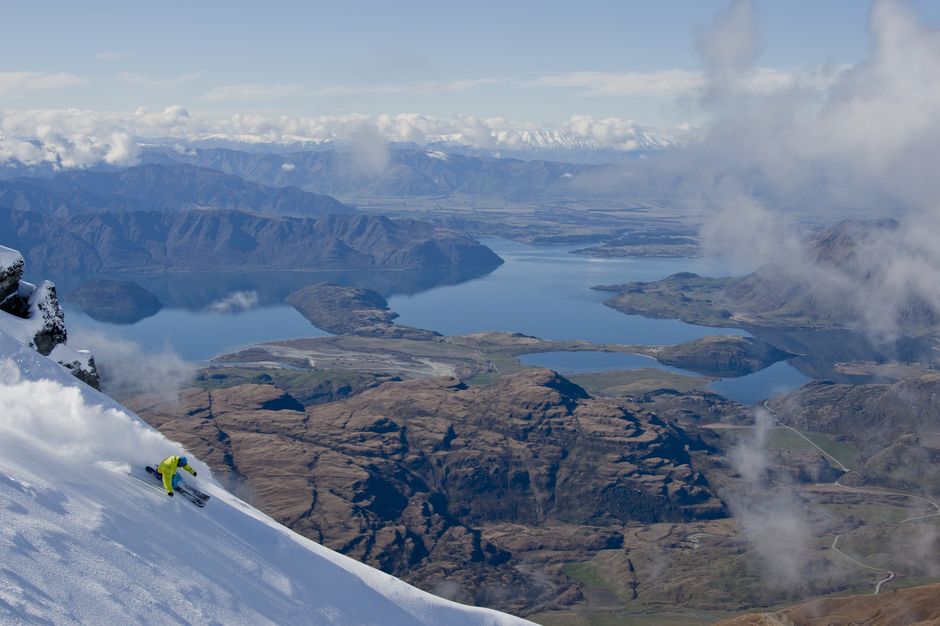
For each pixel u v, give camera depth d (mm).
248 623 31312
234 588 33812
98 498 32750
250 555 39281
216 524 39594
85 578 26281
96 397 40781
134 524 32750
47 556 26141
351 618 41406
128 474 37594
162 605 28125
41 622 22406
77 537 28484
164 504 36906
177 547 33719
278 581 38531
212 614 29859
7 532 25844
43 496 29781
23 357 40250
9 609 21984
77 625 23484
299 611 36906
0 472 29469
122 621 25359
